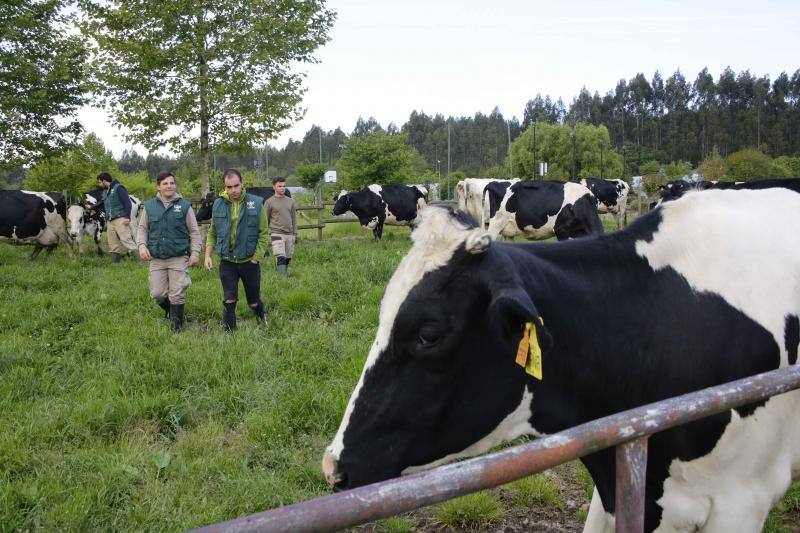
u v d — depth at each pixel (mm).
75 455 4168
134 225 13398
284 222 10172
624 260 2457
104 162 31828
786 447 2363
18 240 14008
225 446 4508
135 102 14578
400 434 2139
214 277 10266
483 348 2111
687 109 105188
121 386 5285
